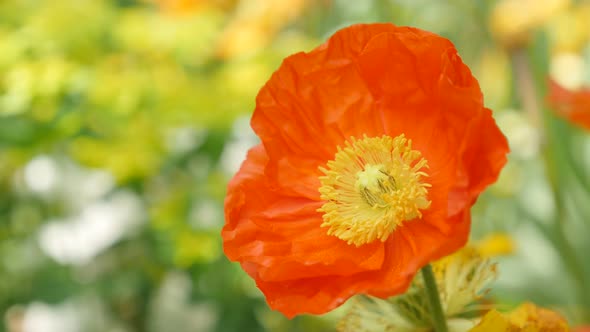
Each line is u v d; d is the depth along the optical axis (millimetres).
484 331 449
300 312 443
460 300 471
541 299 784
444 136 459
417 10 1077
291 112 475
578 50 989
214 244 792
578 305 761
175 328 867
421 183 460
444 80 432
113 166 763
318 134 477
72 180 866
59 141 806
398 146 465
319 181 477
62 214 863
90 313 888
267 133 475
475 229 886
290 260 443
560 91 613
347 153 473
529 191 890
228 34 858
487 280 474
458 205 420
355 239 462
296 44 851
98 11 827
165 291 875
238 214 469
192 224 785
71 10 808
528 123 860
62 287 859
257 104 475
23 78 739
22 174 877
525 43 823
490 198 950
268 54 827
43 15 801
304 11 977
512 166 966
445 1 1076
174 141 822
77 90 763
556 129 854
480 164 428
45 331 898
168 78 800
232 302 833
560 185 803
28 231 891
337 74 471
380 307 473
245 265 459
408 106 467
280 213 473
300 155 478
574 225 846
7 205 888
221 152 805
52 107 755
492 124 426
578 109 600
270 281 451
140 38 814
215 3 974
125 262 865
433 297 445
